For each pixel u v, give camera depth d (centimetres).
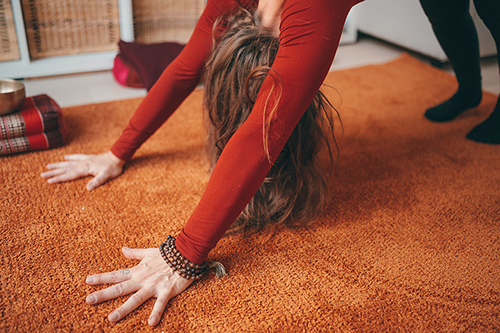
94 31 221
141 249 99
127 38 226
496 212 127
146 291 89
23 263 98
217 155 119
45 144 143
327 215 122
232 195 85
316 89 82
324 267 103
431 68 240
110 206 120
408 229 118
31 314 86
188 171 140
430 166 150
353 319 89
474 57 161
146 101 124
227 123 107
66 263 99
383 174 144
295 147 108
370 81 221
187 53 115
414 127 178
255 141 83
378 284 99
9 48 203
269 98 81
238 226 116
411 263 106
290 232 115
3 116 137
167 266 92
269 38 96
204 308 90
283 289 96
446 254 109
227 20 104
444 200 131
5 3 193
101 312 87
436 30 154
